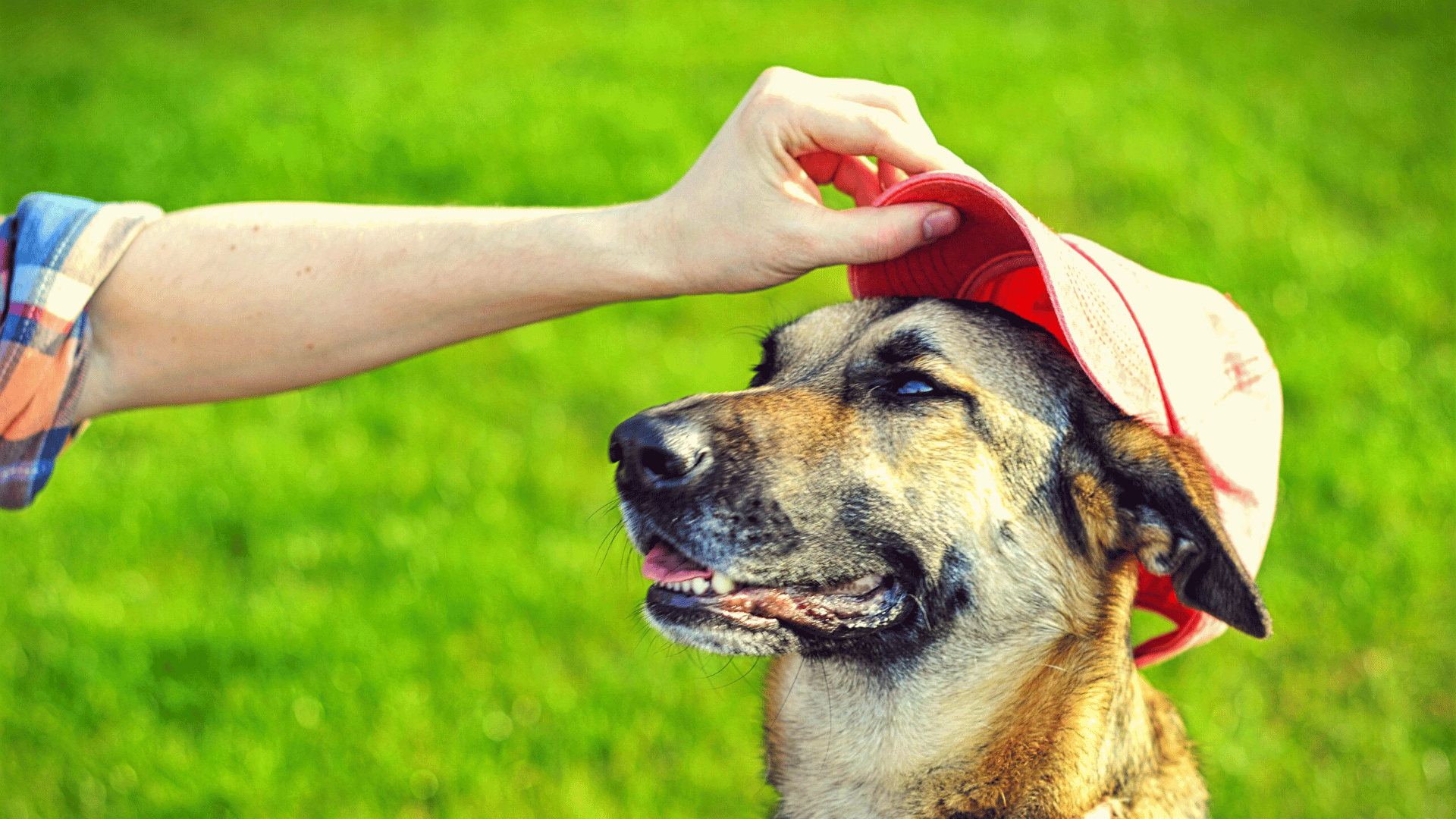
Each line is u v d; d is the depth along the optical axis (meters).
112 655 4.59
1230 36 12.67
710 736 4.37
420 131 9.80
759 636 2.65
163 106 10.52
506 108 10.34
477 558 5.18
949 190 2.41
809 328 3.07
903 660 2.82
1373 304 7.23
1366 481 5.57
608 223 2.54
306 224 2.63
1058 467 2.76
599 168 9.13
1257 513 2.66
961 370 2.75
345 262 2.59
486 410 6.40
